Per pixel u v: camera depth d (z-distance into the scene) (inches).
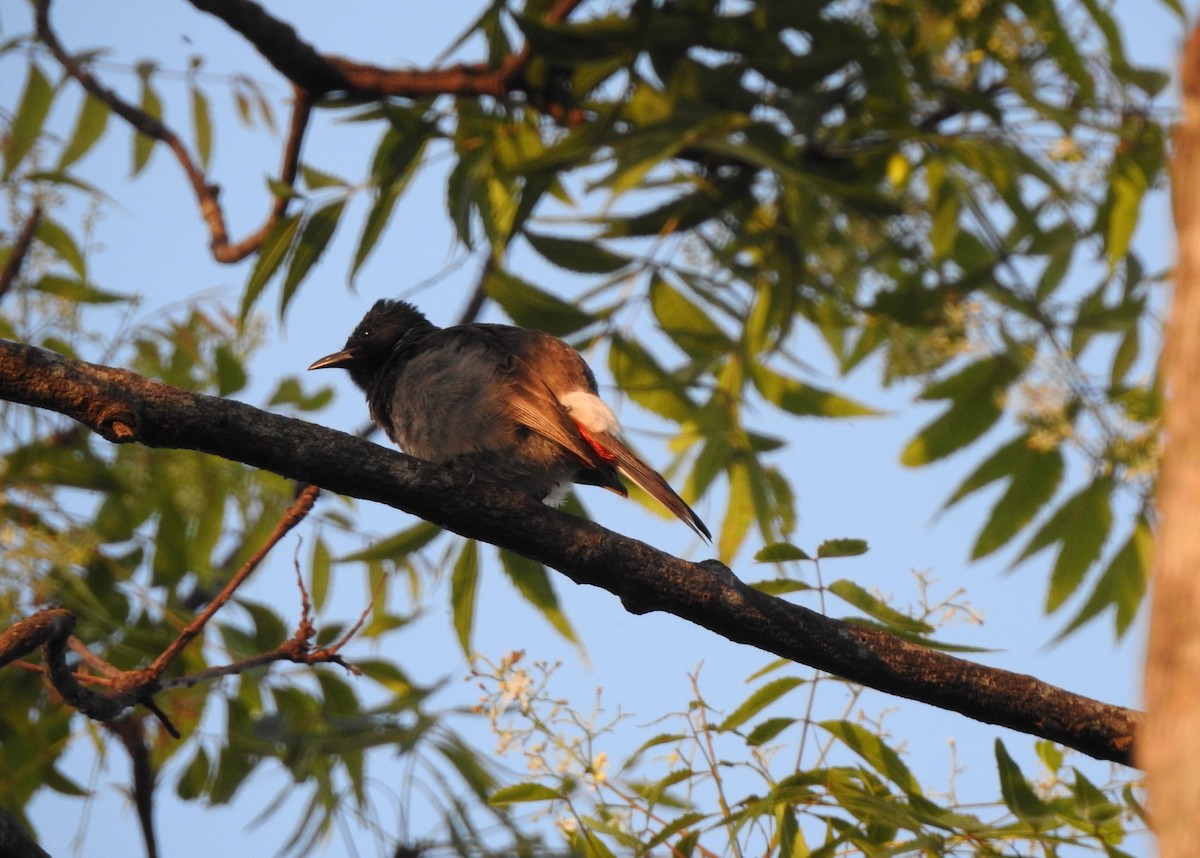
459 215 440.5
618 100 449.7
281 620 442.9
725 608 319.0
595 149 423.2
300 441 313.3
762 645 322.0
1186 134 173.6
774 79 468.4
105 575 442.9
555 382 429.4
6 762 432.8
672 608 323.0
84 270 492.4
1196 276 163.9
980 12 476.1
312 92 468.4
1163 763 148.5
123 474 468.4
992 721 319.0
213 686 433.7
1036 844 295.4
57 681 305.6
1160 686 151.3
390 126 454.0
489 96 472.4
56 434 470.9
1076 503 437.7
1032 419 442.9
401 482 319.9
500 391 420.5
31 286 482.6
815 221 497.7
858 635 317.7
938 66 490.9
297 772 387.2
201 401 306.0
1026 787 295.9
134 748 418.3
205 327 490.3
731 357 462.0
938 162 511.2
